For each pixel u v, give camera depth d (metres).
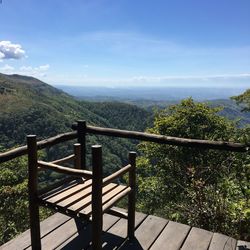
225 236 2.90
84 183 2.70
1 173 12.32
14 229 10.56
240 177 3.38
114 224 3.08
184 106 14.43
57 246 2.66
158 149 13.00
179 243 2.77
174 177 12.16
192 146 3.04
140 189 13.52
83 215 2.19
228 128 13.75
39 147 3.00
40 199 2.35
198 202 4.09
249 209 2.90
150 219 3.21
